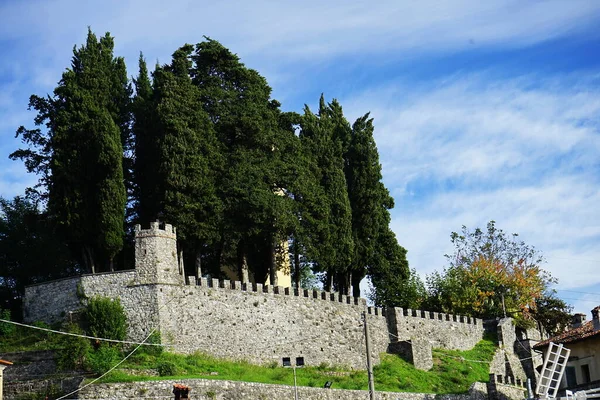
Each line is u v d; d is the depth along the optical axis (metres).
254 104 95.31
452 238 128.75
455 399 89.25
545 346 78.50
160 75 89.12
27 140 89.88
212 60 96.38
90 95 87.44
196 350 81.38
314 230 95.31
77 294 80.69
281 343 88.25
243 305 86.25
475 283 121.81
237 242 90.62
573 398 62.22
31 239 92.06
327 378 86.75
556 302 129.00
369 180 107.62
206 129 90.12
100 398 70.88
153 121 88.31
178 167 86.38
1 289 90.19
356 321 96.44
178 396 64.50
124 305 80.25
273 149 95.94
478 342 111.75
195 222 86.31
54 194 84.88
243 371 81.00
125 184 90.81
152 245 81.81
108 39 92.56
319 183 99.81
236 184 89.44
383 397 83.62
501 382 97.94
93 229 84.50
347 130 110.12
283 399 76.69
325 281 106.12
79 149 85.50
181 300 81.75
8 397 73.19
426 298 118.50
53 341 78.19
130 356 77.31
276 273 97.94
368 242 106.38
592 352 74.62
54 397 72.25
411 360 97.94
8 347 78.31
